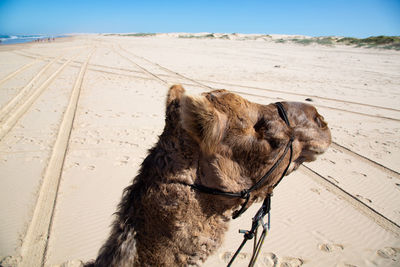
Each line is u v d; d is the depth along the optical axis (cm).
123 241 172
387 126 1034
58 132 869
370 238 471
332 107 1260
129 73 1927
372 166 721
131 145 787
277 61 2931
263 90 1535
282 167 190
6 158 695
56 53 3250
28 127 909
